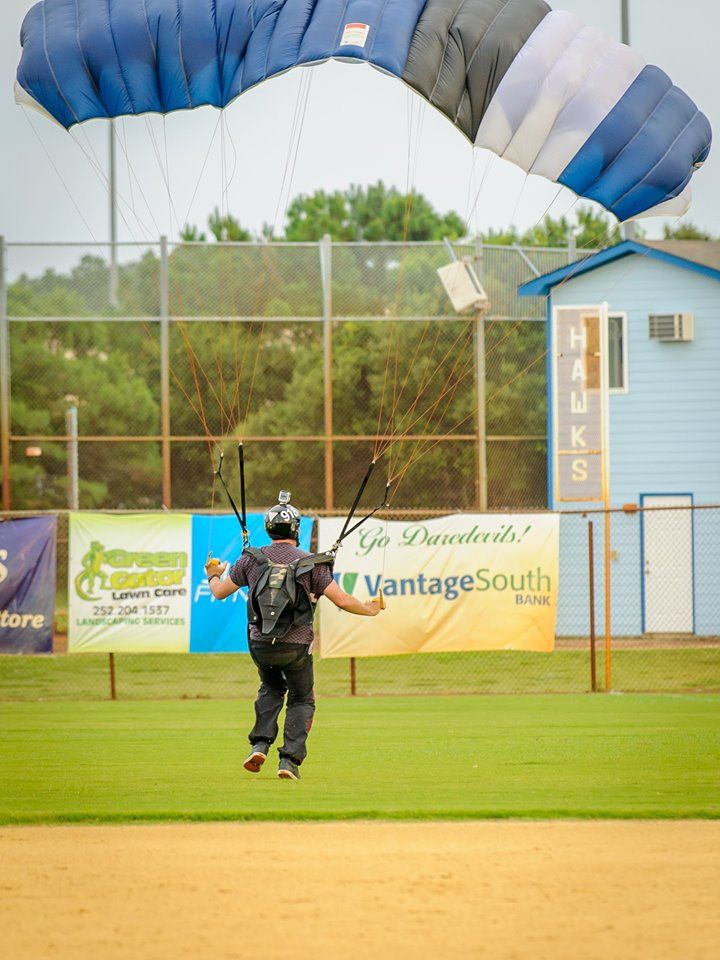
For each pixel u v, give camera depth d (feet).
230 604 202.59
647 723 162.50
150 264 319.27
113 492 317.01
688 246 324.80
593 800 103.76
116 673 242.37
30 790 110.52
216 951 63.52
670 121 175.42
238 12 170.60
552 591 207.10
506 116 171.22
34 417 315.99
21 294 318.24
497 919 68.59
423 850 84.58
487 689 221.05
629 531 307.58
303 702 112.06
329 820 95.71
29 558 201.87
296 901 72.13
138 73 173.37
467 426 318.86
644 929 66.85
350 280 320.09
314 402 317.22
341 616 204.44
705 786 111.34
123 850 85.15
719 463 309.22
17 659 258.78
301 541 205.36
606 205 179.01
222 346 317.42
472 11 171.94
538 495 319.68
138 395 317.83
